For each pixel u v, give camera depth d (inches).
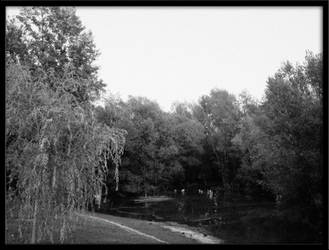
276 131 1364.4
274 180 1373.0
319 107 1223.5
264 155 1446.9
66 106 567.5
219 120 2997.0
